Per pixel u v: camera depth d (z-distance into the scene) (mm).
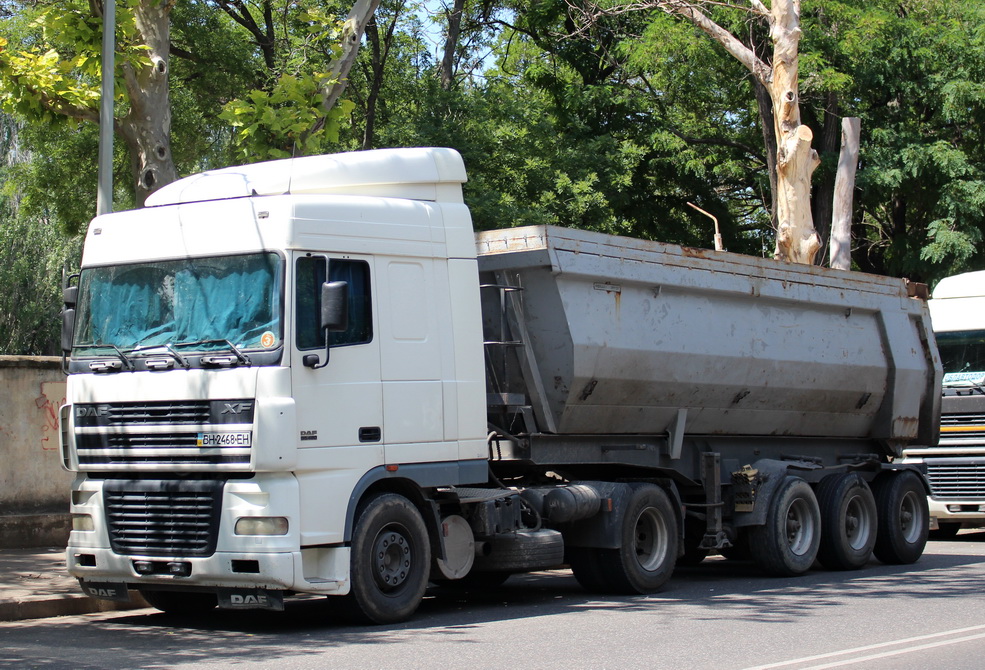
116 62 12148
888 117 28266
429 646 8219
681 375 11797
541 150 26875
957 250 26562
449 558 9914
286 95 12945
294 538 8570
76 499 9469
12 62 12195
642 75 31078
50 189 25938
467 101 25891
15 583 10852
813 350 13477
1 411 13336
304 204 8977
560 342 10641
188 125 24594
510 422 10859
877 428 15062
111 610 10484
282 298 8727
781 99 18031
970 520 18094
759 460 13344
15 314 44562
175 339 9039
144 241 9406
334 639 8570
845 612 10008
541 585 12719
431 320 9734
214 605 10617
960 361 17891
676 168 30344
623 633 8820
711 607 10406
